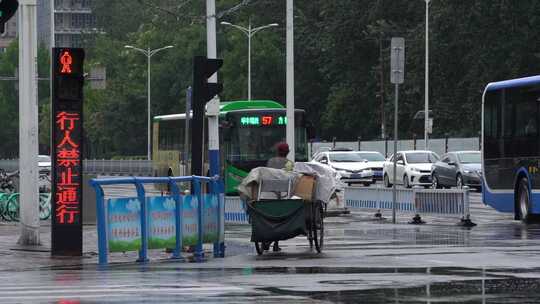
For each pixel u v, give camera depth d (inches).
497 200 2469.2
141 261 1541.6
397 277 1214.9
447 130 6973.4
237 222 2583.7
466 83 6909.5
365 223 2422.5
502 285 1119.0
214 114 2166.6
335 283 1154.0
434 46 6791.3
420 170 4210.1
